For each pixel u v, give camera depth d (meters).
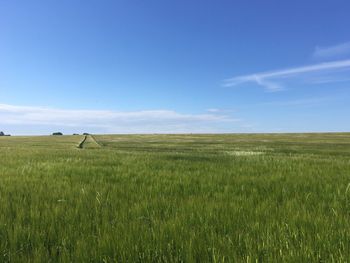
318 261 3.93
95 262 4.11
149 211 6.16
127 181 10.05
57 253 4.44
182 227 5.05
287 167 13.98
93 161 17.62
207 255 4.13
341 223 5.24
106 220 5.48
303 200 7.21
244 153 28.98
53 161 17.95
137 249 4.29
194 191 8.41
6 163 16.84
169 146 56.56
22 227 5.19
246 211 6.12
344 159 20.69
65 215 5.84
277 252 4.15
